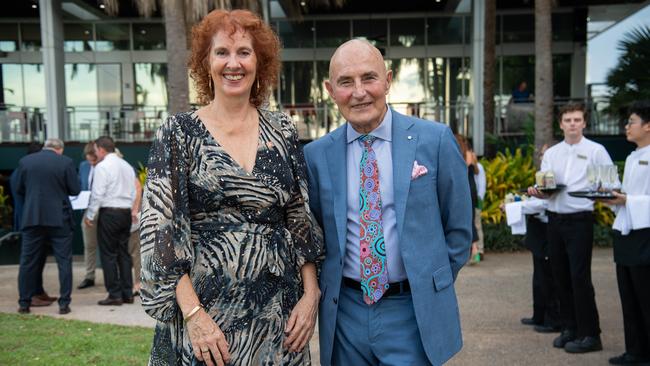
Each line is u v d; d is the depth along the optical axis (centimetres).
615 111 1270
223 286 206
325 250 245
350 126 247
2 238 1138
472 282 716
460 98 1778
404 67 1816
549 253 458
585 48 1758
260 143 219
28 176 596
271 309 214
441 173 239
